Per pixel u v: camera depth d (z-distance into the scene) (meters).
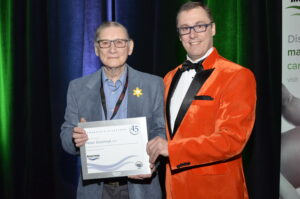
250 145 2.53
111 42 1.74
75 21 2.58
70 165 2.65
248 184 2.55
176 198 1.75
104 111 1.78
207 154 1.59
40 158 2.69
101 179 1.78
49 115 2.71
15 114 2.71
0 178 2.81
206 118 1.70
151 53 2.55
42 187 2.70
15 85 2.69
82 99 1.80
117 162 1.70
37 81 2.65
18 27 2.69
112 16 2.65
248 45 2.44
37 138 2.67
